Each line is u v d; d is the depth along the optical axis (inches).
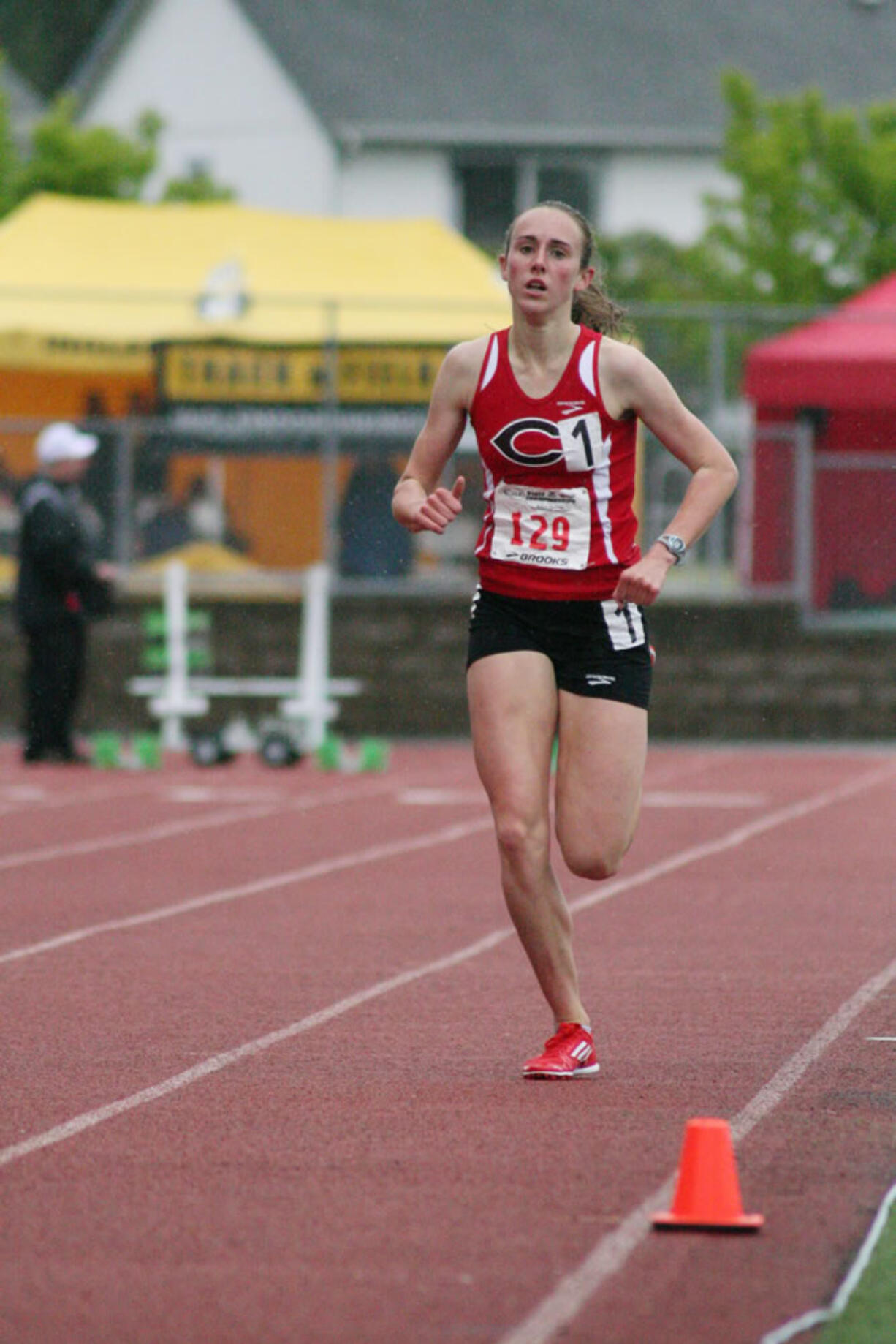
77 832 1782.7
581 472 805.9
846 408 2800.2
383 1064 882.8
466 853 1647.4
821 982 1087.0
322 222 3110.2
